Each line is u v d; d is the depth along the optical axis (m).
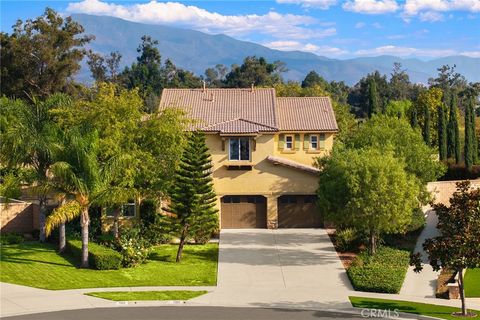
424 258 39.94
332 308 28.95
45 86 85.44
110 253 35.81
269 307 28.95
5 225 43.75
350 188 38.50
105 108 39.06
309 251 41.59
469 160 67.06
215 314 27.44
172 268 36.81
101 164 34.88
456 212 27.53
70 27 88.12
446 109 74.88
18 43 82.75
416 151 44.84
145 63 143.62
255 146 47.81
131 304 28.67
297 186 47.97
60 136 36.91
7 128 38.09
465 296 31.92
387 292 32.47
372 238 39.88
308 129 51.09
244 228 48.41
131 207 44.41
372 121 48.56
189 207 38.09
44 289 30.56
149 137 39.88
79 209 34.06
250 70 139.00
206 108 51.03
